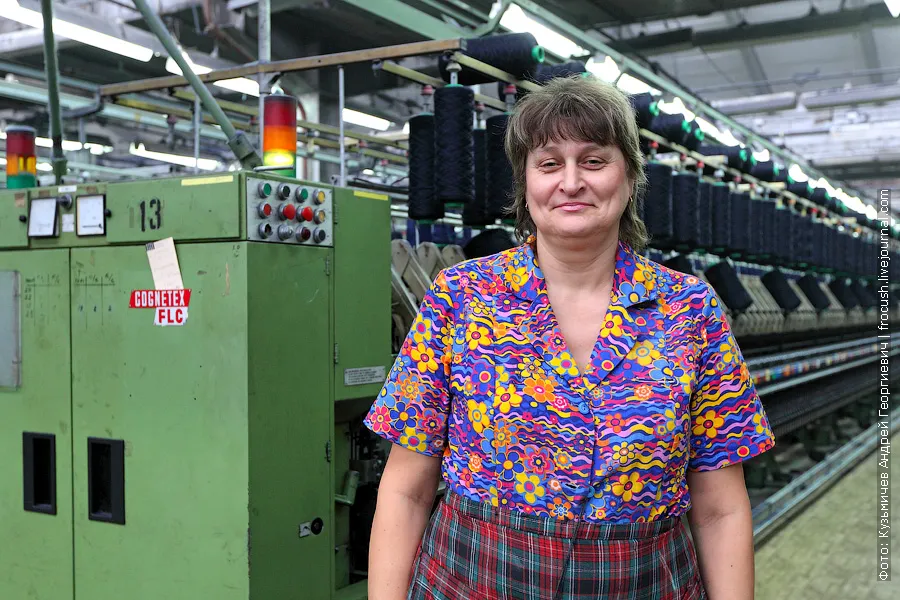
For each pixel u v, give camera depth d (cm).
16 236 258
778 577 420
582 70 346
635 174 112
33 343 256
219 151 966
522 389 104
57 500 253
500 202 350
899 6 575
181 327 226
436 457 117
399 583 115
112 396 240
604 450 102
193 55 623
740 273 691
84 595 248
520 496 104
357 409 269
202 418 223
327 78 732
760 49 1122
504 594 104
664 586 105
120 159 1048
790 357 613
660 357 105
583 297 110
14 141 304
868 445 793
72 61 750
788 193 648
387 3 483
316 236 239
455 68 323
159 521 232
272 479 224
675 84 895
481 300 110
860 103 1080
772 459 639
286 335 229
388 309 272
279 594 227
